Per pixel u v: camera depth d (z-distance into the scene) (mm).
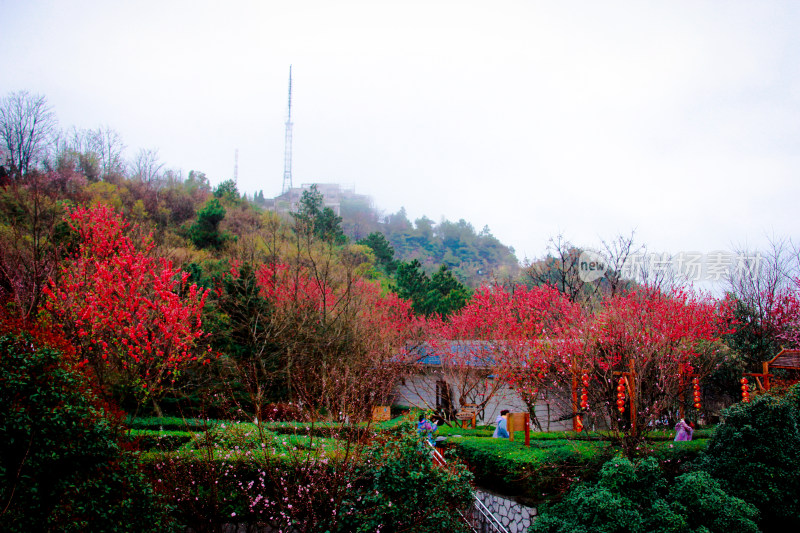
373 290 24969
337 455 8945
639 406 11828
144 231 23219
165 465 8766
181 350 14969
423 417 12969
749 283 19000
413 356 20500
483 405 16453
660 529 7773
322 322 19156
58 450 6250
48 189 27844
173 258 21750
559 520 8297
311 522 8367
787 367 12625
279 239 26891
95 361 13234
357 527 8258
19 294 13141
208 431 9641
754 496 8680
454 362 18469
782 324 17484
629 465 8500
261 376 16438
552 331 15547
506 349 15945
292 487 8773
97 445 6648
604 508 7898
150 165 48844
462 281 62125
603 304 15922
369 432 9992
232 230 34594
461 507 9078
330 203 104688
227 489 8914
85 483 6426
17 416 5961
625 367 12594
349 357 18078
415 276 31891
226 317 18344
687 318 13633
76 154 41875
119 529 6574
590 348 13102
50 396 6410
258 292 19047
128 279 14336
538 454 9609
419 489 8555
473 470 10672
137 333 13531
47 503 6133
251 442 9914
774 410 9070
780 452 8805
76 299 13297
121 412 7777
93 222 16406
